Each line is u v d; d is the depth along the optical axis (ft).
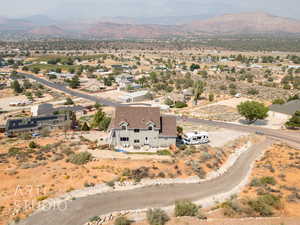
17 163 162.40
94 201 126.82
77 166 158.81
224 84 589.32
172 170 160.04
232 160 189.67
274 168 169.68
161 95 490.90
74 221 111.55
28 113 378.53
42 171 150.71
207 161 176.65
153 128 205.46
